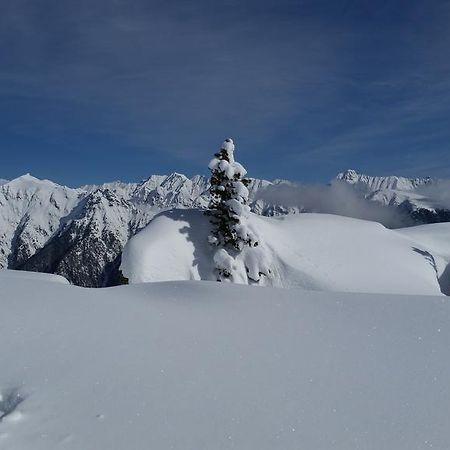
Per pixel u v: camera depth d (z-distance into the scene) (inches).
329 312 328.8
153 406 183.5
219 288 394.0
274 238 1300.4
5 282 377.7
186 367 224.5
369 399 196.9
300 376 220.1
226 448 155.3
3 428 163.5
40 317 285.9
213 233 1214.9
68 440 157.3
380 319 312.8
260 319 311.6
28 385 197.9
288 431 168.1
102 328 274.5
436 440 163.6
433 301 349.4
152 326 286.0
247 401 191.5
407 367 233.8
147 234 1200.8
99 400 186.7
